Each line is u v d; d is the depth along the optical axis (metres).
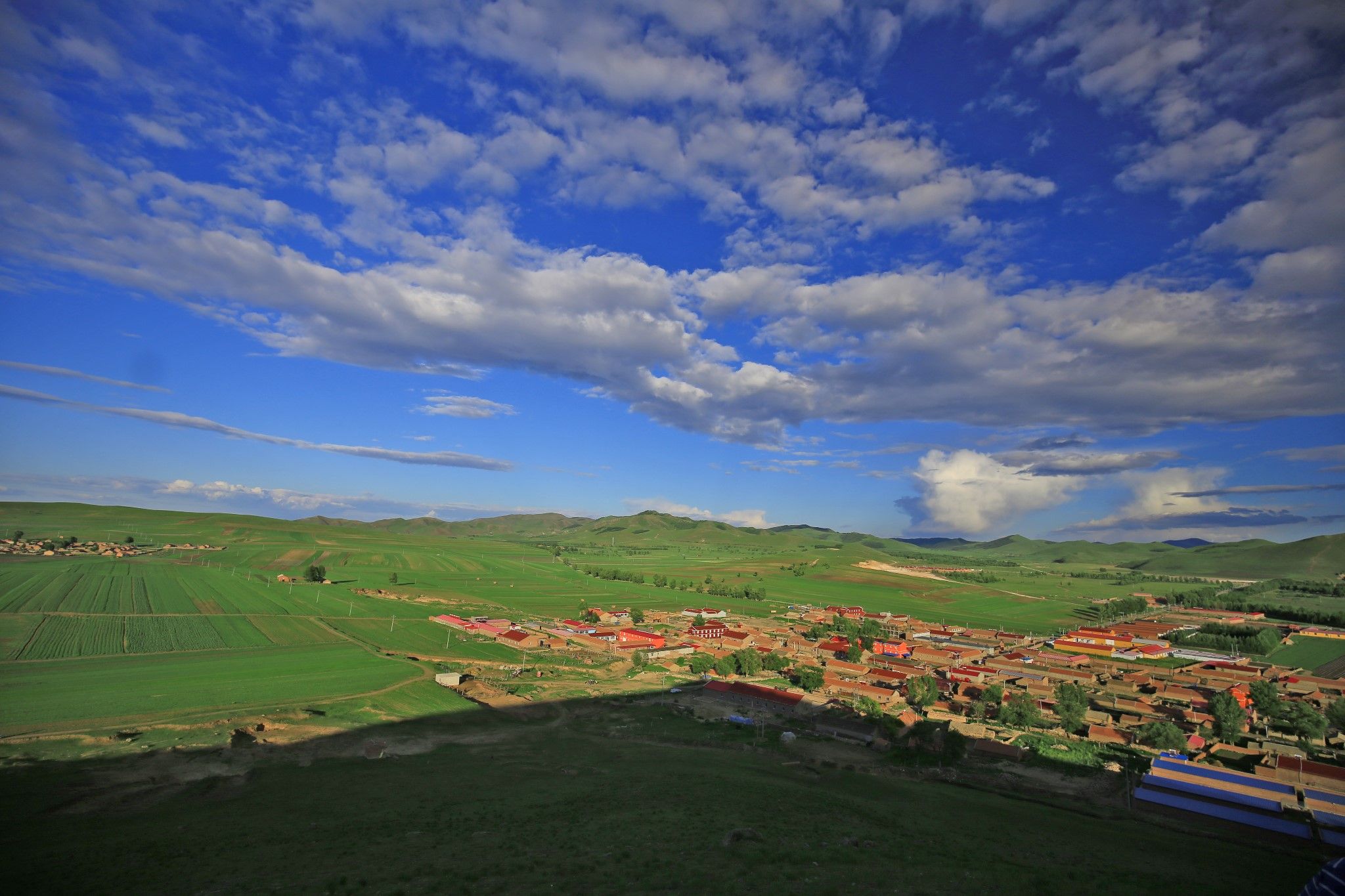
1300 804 91.38
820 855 50.12
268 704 118.56
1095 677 189.75
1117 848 65.19
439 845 53.34
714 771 89.44
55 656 142.88
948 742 111.50
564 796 72.00
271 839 56.62
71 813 68.62
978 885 45.56
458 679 149.38
